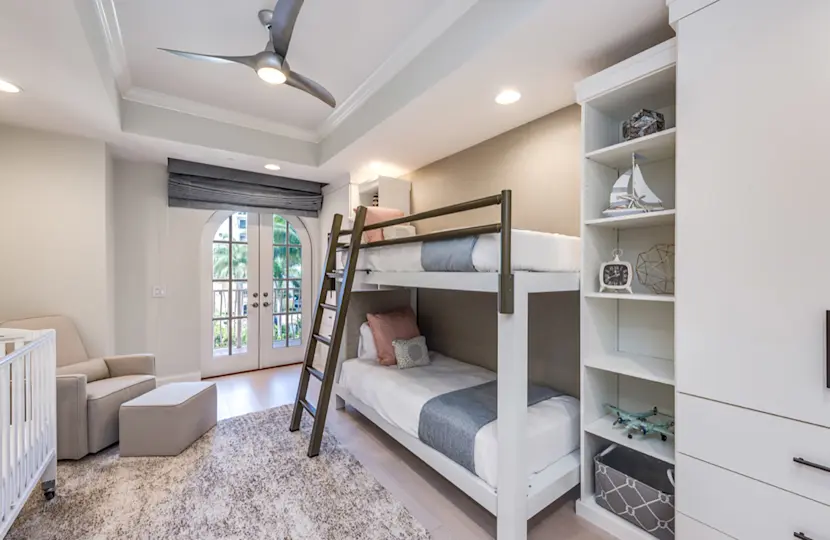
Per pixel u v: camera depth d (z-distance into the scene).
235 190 4.09
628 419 1.82
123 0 1.90
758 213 1.23
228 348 4.35
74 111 2.57
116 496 1.95
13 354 1.51
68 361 2.75
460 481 1.82
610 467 1.84
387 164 3.69
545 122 2.55
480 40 1.85
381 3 1.93
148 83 2.80
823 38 1.11
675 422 1.45
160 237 3.79
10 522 1.46
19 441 1.57
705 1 1.34
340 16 2.02
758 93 1.23
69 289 2.95
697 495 1.38
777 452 1.21
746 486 1.27
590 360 1.88
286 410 3.20
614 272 1.86
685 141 1.40
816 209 1.13
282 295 4.72
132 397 2.63
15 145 2.80
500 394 1.62
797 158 1.16
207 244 4.18
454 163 3.34
